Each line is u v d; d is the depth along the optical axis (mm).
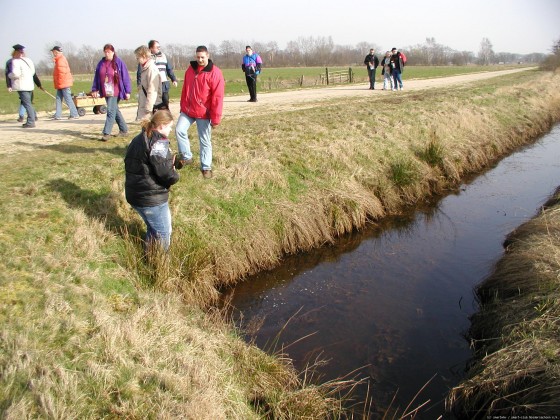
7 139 9555
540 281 5574
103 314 4453
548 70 37469
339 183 9141
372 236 8766
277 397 4406
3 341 3816
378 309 6340
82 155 8156
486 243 8258
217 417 3680
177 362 4160
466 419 4504
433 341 5652
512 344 4684
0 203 6016
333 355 5402
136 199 5488
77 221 5941
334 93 20859
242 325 5988
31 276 4770
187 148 7250
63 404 3361
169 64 11328
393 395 4809
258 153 9039
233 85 32375
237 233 7215
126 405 3510
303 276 7324
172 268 5980
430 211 9883
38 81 12477
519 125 15961
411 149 11352
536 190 10953
